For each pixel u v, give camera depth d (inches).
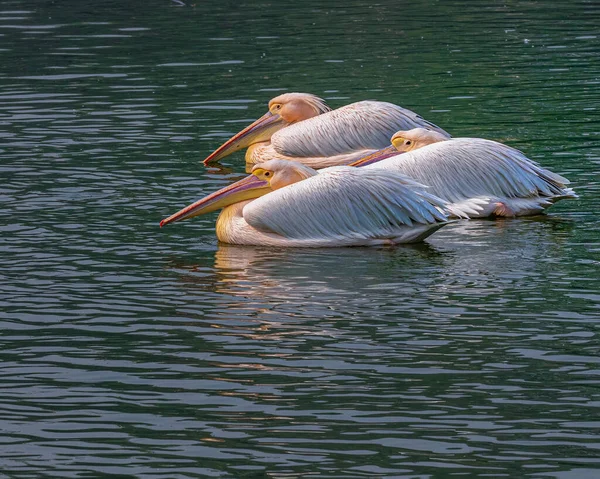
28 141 783.1
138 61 1110.4
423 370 387.9
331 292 473.4
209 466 323.3
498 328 425.4
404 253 535.5
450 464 321.1
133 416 357.4
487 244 546.6
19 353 410.9
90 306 459.8
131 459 328.8
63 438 342.6
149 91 964.0
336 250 543.5
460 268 505.7
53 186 662.5
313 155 732.7
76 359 404.8
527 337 415.5
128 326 437.1
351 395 369.1
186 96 940.0
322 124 736.3
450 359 396.5
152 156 743.7
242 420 352.5
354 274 499.8
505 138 763.4
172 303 462.6
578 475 313.9
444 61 1077.1
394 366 391.5
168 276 499.5
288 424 348.8
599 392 366.9
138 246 548.4
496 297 461.1
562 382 375.2
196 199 637.3
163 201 632.4
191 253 538.6
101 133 808.9
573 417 349.1
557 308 446.0
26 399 371.2
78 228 578.2
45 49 1190.3
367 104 744.3
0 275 500.7
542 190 606.2
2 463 327.0
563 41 1178.6
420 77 999.6
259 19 1380.4
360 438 338.6
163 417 355.9
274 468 321.1
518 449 329.4
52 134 806.5
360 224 549.6
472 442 334.3
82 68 1075.9
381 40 1210.6
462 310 446.3
